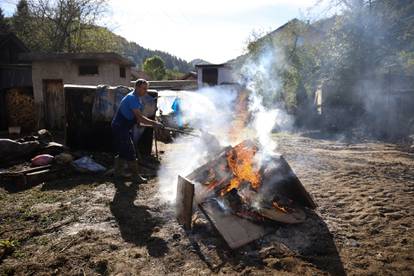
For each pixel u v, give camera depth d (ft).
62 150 24.17
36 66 43.83
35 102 43.98
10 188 18.43
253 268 10.29
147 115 25.53
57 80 44.24
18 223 13.84
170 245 11.83
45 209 15.28
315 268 10.26
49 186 18.70
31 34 80.33
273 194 15.12
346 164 24.52
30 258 11.06
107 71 44.52
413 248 11.42
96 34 85.20
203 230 12.88
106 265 10.54
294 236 12.35
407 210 14.90
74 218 14.20
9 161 22.50
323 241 11.98
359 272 9.99
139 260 10.84
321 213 14.61
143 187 18.51
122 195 17.08
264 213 13.23
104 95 24.90
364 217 14.17
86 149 25.77
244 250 11.41
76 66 44.06
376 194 17.21
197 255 11.15
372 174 21.49
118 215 14.48
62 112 44.39
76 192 17.60
